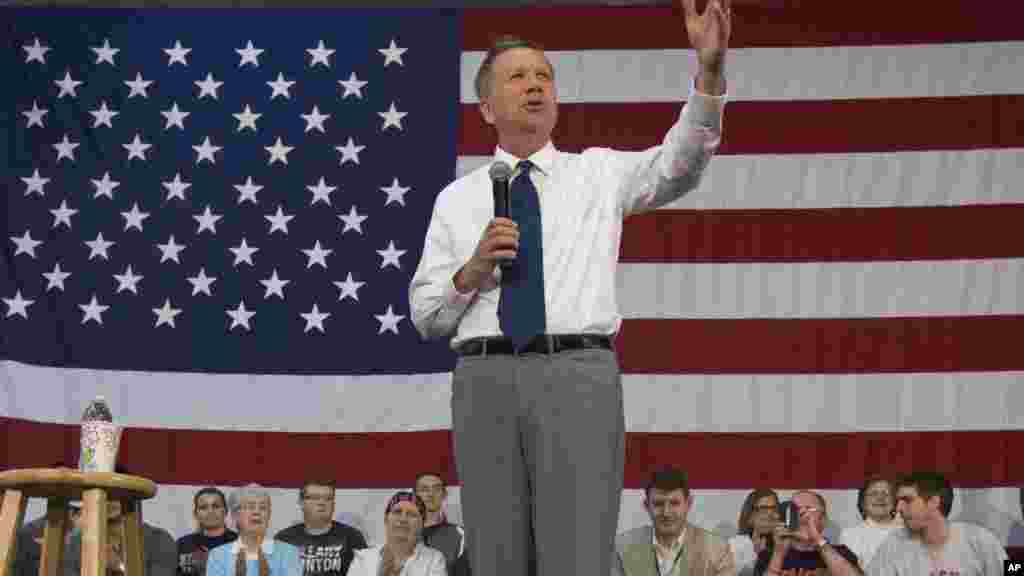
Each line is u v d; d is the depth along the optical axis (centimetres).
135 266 1035
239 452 1004
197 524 974
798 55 1043
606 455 331
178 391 1015
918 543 815
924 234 1012
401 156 1051
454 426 347
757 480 978
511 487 337
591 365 334
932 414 983
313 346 1020
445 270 362
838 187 1021
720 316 1004
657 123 1041
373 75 1064
